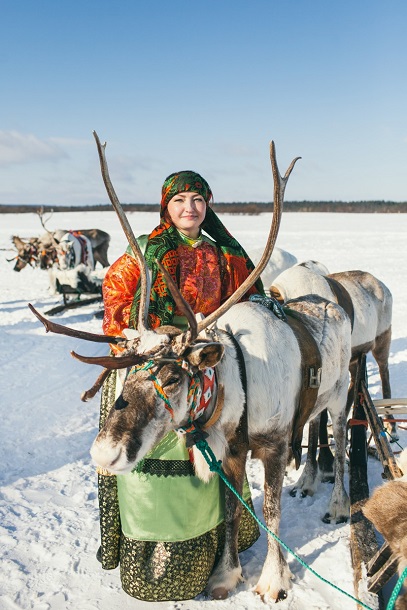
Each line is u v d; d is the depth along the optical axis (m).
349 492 4.09
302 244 27.58
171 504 3.07
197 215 3.30
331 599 3.24
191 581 3.14
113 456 2.54
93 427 6.16
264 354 3.16
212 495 3.21
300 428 3.58
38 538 3.97
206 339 2.78
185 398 2.75
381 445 3.87
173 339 2.75
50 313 12.95
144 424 2.62
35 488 4.75
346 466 4.95
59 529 4.09
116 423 2.59
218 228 3.53
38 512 4.34
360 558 3.25
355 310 5.34
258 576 3.45
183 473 3.09
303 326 3.67
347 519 4.12
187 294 3.30
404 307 12.63
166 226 3.36
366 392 4.62
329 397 3.96
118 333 3.32
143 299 2.90
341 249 25.03
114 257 23.42
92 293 14.04
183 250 3.35
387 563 2.89
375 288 5.72
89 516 4.28
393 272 17.81
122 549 3.20
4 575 3.55
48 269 14.71
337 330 3.90
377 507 2.49
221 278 3.51
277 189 2.81
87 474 5.01
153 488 3.07
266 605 3.19
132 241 2.93
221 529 3.44
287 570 3.37
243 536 3.58
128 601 3.29
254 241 29.20
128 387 2.66
